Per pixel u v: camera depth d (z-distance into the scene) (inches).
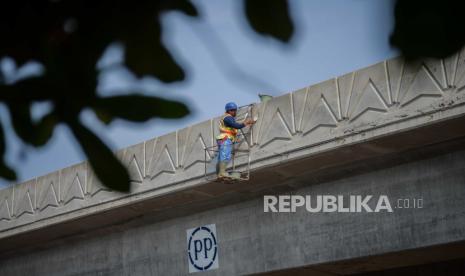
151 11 78.7
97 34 79.4
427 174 951.6
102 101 80.2
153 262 1284.4
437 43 72.7
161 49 79.1
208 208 1202.6
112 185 82.0
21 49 78.7
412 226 960.9
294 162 1023.0
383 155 982.4
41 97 79.4
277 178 1088.8
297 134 1006.4
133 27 79.0
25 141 80.0
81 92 79.7
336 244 1037.8
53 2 78.6
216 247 1186.6
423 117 877.8
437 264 1211.2
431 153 945.5
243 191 1147.9
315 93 992.9
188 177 1132.5
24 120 79.7
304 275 1165.1
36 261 1536.7
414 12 72.5
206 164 1104.8
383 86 919.0
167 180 1163.9
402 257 1023.0
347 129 949.2
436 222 940.0
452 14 72.6
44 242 1502.2
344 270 1127.0
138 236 1315.2
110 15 79.1
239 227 1159.0
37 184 1408.7
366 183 1013.8
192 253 1218.6
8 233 1455.5
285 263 1095.6
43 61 78.9
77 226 1387.8
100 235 1385.3
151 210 1266.0
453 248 962.1
